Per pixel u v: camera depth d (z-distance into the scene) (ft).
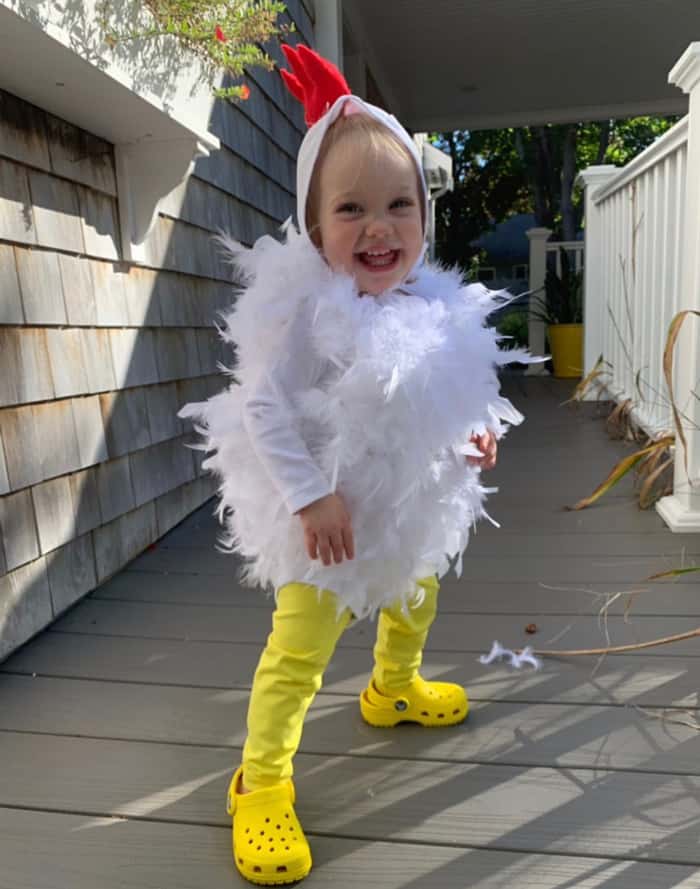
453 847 3.51
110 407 6.91
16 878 3.41
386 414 3.42
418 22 18.31
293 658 3.61
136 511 7.44
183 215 8.64
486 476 10.38
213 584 6.70
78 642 5.63
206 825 3.72
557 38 19.54
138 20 5.69
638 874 3.32
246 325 3.68
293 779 4.01
